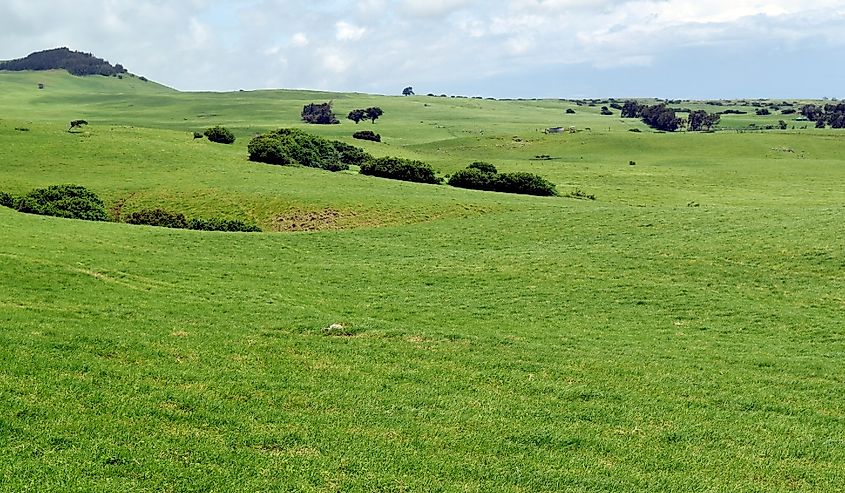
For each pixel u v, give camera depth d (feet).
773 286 120.88
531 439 52.80
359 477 43.91
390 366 69.72
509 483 45.19
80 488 38.83
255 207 245.86
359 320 93.25
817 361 80.48
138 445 45.14
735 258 139.54
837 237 147.64
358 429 52.03
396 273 134.51
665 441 54.60
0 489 37.81
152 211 216.54
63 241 143.84
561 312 105.91
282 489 41.42
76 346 64.75
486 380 67.36
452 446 50.39
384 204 245.86
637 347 85.66
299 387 60.64
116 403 51.67
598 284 123.95
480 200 256.52
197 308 93.15
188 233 175.52
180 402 53.67
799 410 63.52
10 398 49.29
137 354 65.36
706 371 75.05
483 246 170.71
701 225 176.96
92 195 228.84
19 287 92.84
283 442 48.37
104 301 91.76
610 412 60.29
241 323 85.76
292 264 141.18
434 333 86.17
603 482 46.19
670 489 46.11
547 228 187.01
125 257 131.64
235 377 61.57
